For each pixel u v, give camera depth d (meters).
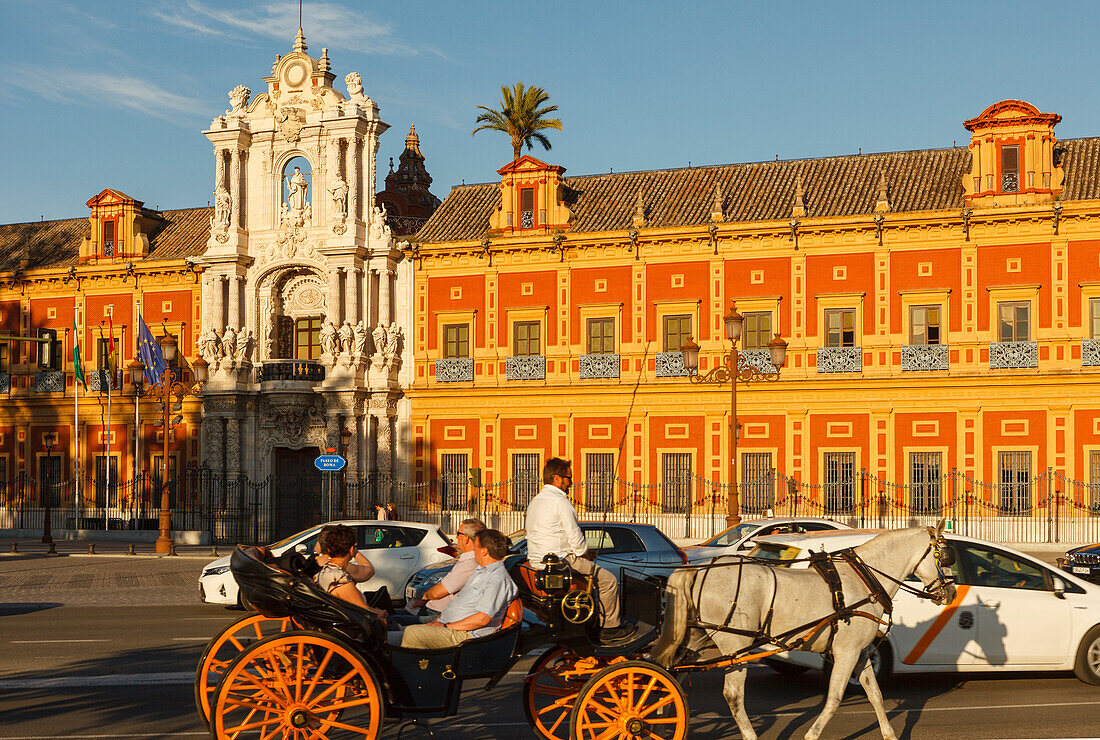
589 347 47.41
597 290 47.22
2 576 33.91
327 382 49.41
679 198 47.88
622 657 12.06
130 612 25.28
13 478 55.25
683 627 12.28
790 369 44.59
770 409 44.91
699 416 45.72
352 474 49.00
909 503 43.12
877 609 12.74
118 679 16.27
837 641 12.57
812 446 44.38
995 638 15.99
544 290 48.00
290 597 11.43
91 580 32.88
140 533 49.78
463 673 11.80
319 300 51.31
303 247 50.69
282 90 51.47
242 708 14.30
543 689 12.70
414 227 52.53
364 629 11.43
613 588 12.31
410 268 50.03
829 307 44.28
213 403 50.81
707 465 45.53
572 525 12.33
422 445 49.50
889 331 43.56
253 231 51.75
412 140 70.50
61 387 54.34
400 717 12.05
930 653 15.84
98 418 54.03
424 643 11.78
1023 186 42.28
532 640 11.98
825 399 44.28
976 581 16.19
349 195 50.03
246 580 11.59
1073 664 16.20
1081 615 16.23
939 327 43.09
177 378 52.34
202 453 51.56
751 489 44.88
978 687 16.33
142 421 53.12
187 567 37.19
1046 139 42.31
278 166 51.56
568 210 48.25
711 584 12.42
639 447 46.50
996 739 12.90
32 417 55.19
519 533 23.89
